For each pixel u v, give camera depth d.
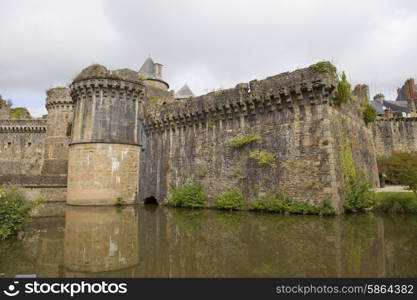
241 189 18.16
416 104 36.84
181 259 8.19
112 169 22.39
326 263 7.45
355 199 15.38
